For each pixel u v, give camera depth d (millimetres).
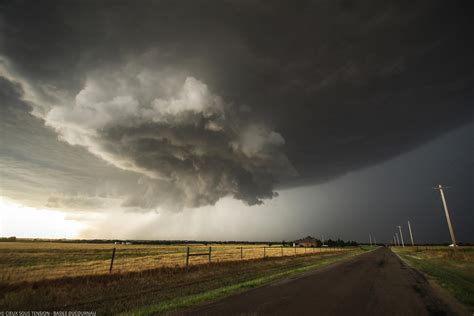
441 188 34062
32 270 17344
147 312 7156
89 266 20531
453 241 32062
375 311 7223
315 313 7031
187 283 12320
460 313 7074
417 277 14094
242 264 21453
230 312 7125
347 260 27844
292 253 42594
